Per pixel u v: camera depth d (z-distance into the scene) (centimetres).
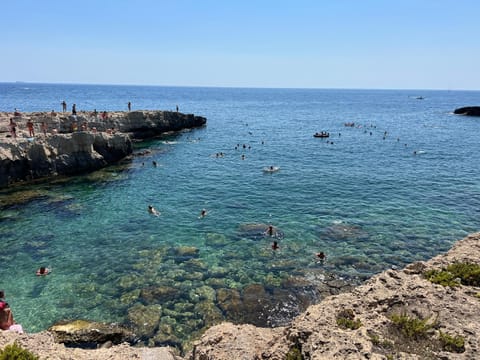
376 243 2278
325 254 2136
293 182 3756
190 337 1428
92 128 5172
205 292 1739
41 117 4862
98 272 1941
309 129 8306
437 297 985
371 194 3331
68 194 3272
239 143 6197
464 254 1316
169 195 3300
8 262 2053
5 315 1248
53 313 1589
